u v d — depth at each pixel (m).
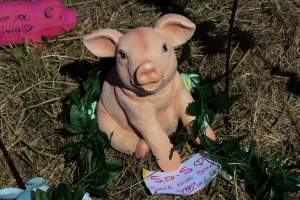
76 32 1.42
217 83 1.26
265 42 1.37
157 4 1.50
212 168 1.06
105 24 1.46
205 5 1.49
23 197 1.00
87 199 1.01
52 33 1.37
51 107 1.24
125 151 1.09
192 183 1.04
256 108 1.21
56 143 1.17
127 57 0.94
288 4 1.47
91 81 1.14
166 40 0.96
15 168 1.03
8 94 1.27
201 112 1.08
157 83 0.94
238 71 1.30
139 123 1.03
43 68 1.32
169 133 1.11
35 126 1.21
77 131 1.10
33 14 1.32
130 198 1.06
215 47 1.37
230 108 1.21
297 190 0.99
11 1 1.35
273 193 1.01
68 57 1.35
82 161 1.09
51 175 1.12
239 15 1.46
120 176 1.08
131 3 1.51
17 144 1.18
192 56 1.34
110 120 1.08
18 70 1.32
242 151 1.06
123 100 1.02
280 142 1.16
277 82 1.28
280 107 1.23
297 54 1.34
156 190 1.03
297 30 1.39
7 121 1.21
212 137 1.11
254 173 1.03
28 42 1.35
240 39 1.38
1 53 1.37
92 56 1.35
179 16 0.98
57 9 1.34
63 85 1.29
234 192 1.05
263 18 1.45
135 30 0.96
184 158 1.11
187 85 1.15
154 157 1.08
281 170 1.02
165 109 1.05
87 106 1.12
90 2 1.52
